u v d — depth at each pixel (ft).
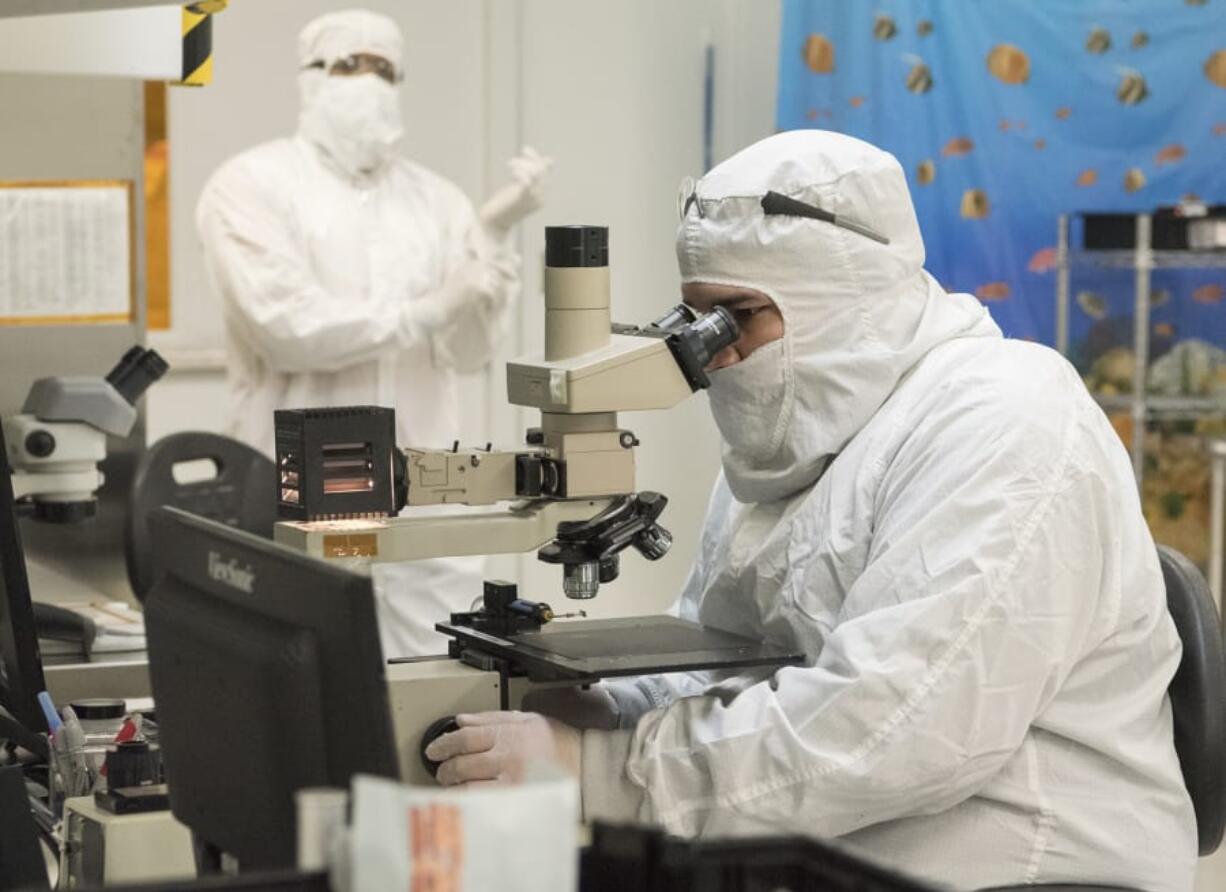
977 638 5.40
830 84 15.38
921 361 6.21
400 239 13.73
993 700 5.41
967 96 15.12
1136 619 5.86
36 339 9.84
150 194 15.19
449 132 16.56
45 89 9.72
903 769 5.38
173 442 9.87
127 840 5.25
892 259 6.17
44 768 6.75
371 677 3.55
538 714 5.76
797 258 6.05
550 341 5.77
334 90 13.50
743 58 17.11
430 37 16.34
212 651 4.00
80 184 9.87
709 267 6.18
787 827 5.47
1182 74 14.97
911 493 5.77
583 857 3.86
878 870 3.23
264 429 13.25
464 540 5.51
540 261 16.87
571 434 5.65
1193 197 15.11
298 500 5.31
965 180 15.24
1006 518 5.49
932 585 5.47
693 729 5.70
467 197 15.76
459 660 6.19
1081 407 5.86
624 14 16.88
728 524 6.81
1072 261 15.07
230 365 13.47
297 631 3.70
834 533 6.06
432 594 13.46
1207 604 6.09
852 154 6.18
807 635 6.12
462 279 13.20
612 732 5.76
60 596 9.84
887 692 5.37
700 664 5.60
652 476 17.17
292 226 13.26
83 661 8.64
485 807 2.75
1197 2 14.87
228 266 12.95
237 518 10.06
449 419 13.76
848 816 5.50
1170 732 6.04
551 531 5.66
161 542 4.45
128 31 7.72
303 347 12.81
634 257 17.26
